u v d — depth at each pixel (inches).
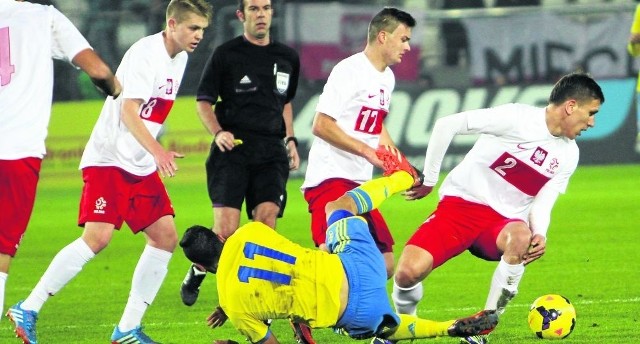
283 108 1115.9
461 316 1111.6
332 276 706.2
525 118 912.9
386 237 977.5
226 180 1069.1
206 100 1090.7
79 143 2536.9
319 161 1014.4
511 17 2623.0
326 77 2583.7
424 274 920.3
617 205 1971.0
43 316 1160.8
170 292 1305.4
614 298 1163.9
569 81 898.1
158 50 957.8
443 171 2527.1
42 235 1862.7
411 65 2632.9
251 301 702.5
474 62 2637.8
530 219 928.3
